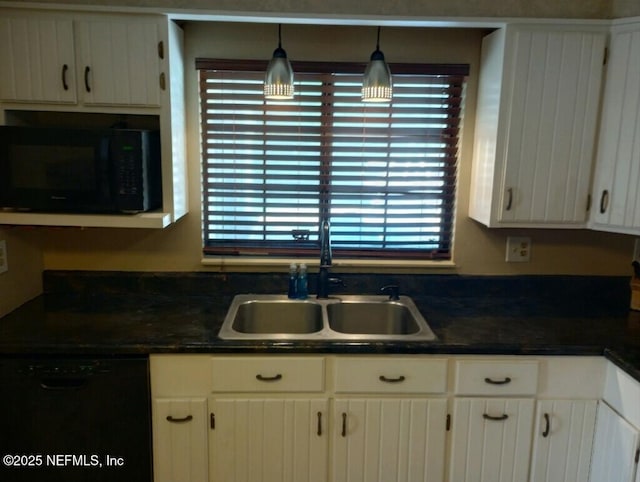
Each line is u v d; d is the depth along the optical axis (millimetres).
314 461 1845
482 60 2139
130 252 2275
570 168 2000
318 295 2234
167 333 1822
